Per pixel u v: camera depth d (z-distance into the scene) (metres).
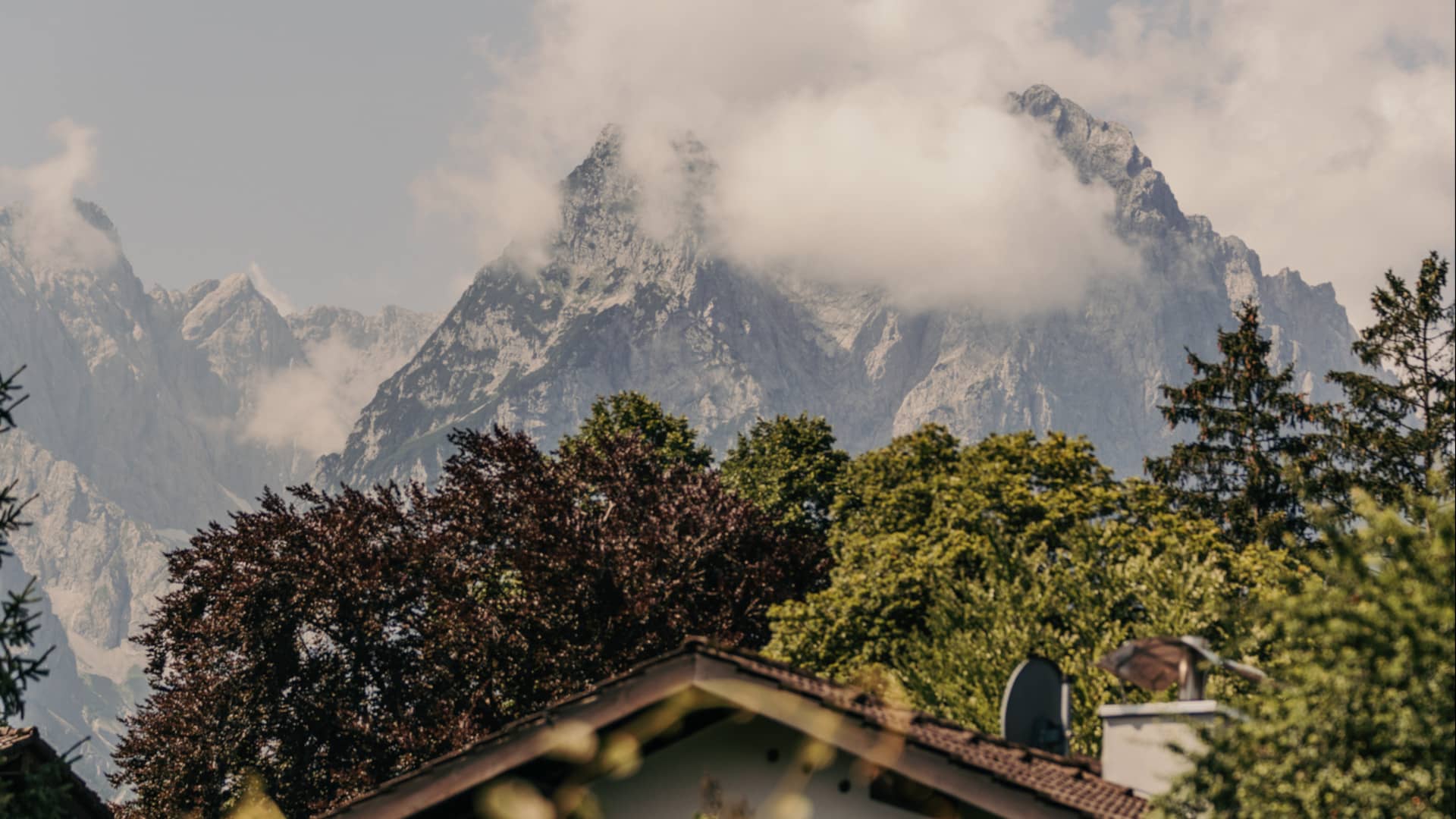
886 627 56.69
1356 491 18.31
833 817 18.00
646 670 17.33
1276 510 87.19
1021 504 59.56
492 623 60.94
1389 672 16.91
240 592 62.09
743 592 65.69
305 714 62.19
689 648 17.47
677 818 18.02
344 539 63.31
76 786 28.97
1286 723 17.38
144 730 62.75
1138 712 21.95
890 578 57.06
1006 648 42.88
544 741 17.25
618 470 69.56
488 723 60.47
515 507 65.19
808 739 18.02
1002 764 19.14
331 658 63.59
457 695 61.31
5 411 21.67
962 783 17.52
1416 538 17.78
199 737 61.06
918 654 47.12
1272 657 30.16
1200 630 43.38
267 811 61.06
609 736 17.47
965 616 46.38
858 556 63.22
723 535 66.25
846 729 17.34
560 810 18.08
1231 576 56.81
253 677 62.22
